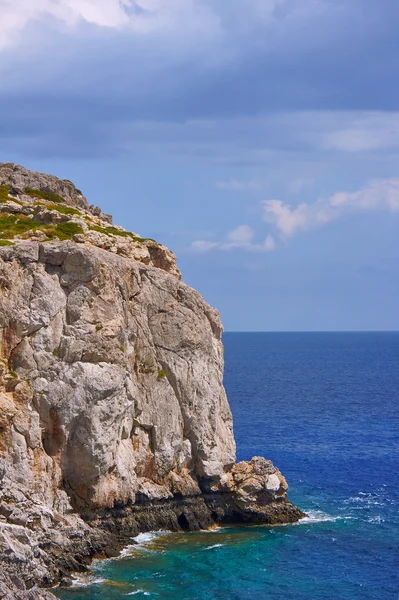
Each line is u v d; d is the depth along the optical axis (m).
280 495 93.12
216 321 99.12
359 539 86.56
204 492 91.88
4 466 73.50
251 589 72.19
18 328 80.56
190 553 80.88
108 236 98.94
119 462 83.94
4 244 84.88
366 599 71.06
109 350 83.31
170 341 92.50
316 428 165.88
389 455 133.25
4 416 76.12
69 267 83.81
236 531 88.88
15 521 71.56
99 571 74.56
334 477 115.56
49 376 80.75
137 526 85.62
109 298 84.94
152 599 68.94
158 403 89.88
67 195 124.12
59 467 80.19
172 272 103.50
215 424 93.88
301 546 84.06
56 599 63.72
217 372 97.12
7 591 61.41
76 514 80.19
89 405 80.56
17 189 113.06
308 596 71.50
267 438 150.62
